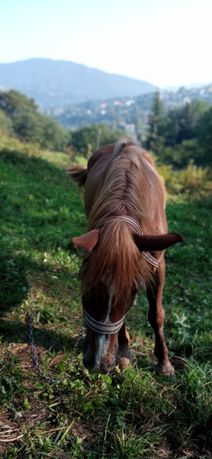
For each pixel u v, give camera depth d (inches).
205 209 410.9
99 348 85.6
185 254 215.6
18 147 561.6
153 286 108.3
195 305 163.2
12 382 105.6
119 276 79.0
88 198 121.4
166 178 820.0
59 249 189.9
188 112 2716.5
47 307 141.9
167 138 2709.2
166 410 103.7
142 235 82.8
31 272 166.1
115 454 91.3
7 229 210.5
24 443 91.5
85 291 83.4
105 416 100.6
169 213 329.7
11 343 123.0
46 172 424.8
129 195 91.4
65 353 121.1
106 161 120.2
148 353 127.1
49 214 252.4
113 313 83.6
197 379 109.4
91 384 109.4
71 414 100.3
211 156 1599.4
